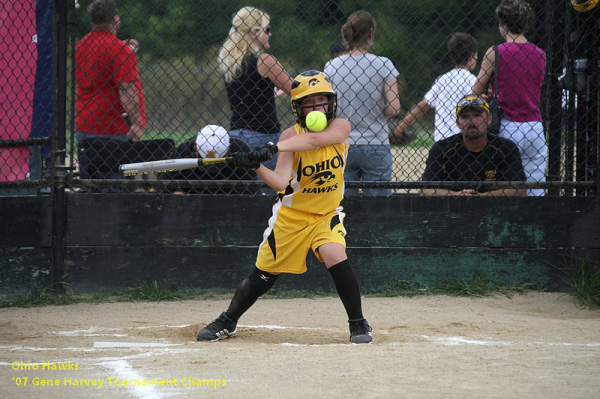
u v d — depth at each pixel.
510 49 21.00
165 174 21.17
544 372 11.66
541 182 20.36
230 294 20.48
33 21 21.09
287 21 29.95
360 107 21.09
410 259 20.62
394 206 20.50
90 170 20.89
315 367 11.95
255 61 20.62
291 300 20.19
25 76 21.17
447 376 11.35
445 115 22.97
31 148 21.58
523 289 20.55
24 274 20.23
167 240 20.36
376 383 10.91
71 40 20.00
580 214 20.47
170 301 19.89
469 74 22.94
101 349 14.17
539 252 20.58
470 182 20.44
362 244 20.53
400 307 18.92
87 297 20.09
